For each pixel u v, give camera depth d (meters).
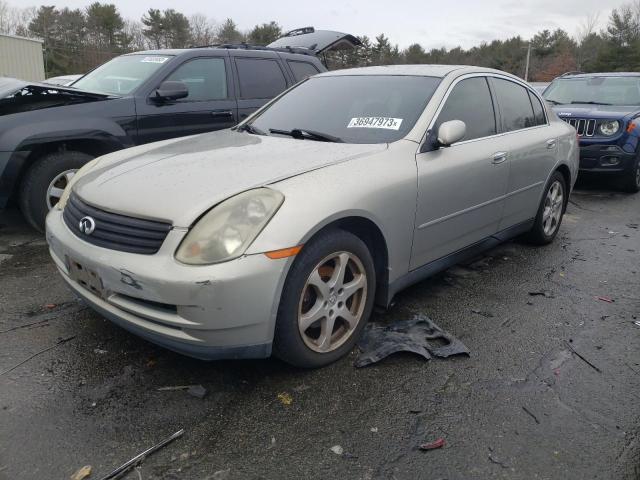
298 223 2.59
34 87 5.07
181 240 2.47
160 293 2.44
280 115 4.08
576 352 3.24
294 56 7.11
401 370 2.97
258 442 2.39
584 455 2.37
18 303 3.66
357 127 3.64
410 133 3.47
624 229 6.11
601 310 3.84
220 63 6.19
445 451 2.37
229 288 2.41
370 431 2.48
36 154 5.07
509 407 2.68
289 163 2.99
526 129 4.68
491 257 4.90
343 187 2.86
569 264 4.79
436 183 3.44
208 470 2.22
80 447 2.32
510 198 4.37
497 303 3.89
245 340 2.56
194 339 2.49
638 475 2.26
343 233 2.89
